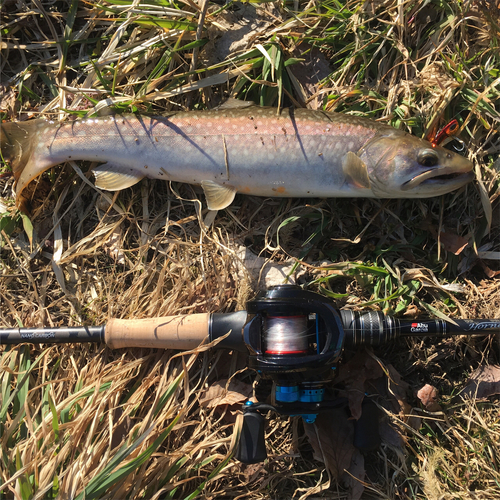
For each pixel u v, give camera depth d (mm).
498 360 469
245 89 495
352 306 475
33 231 498
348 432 457
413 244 484
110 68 492
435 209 487
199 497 453
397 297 472
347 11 489
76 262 495
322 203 482
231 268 481
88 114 490
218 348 466
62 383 473
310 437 455
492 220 486
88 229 500
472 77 489
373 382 464
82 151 477
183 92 491
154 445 422
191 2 481
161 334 443
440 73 483
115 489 422
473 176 460
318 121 460
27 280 495
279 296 412
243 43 495
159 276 476
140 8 486
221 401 460
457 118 485
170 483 445
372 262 484
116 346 448
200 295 478
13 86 512
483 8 485
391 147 454
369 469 461
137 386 466
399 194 464
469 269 484
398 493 455
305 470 462
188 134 467
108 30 506
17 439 448
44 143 478
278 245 477
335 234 488
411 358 469
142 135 471
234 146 463
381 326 431
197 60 496
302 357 409
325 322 415
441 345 471
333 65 500
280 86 474
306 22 493
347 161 457
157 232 494
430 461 445
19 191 479
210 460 445
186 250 481
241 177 467
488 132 480
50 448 427
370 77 496
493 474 447
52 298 494
